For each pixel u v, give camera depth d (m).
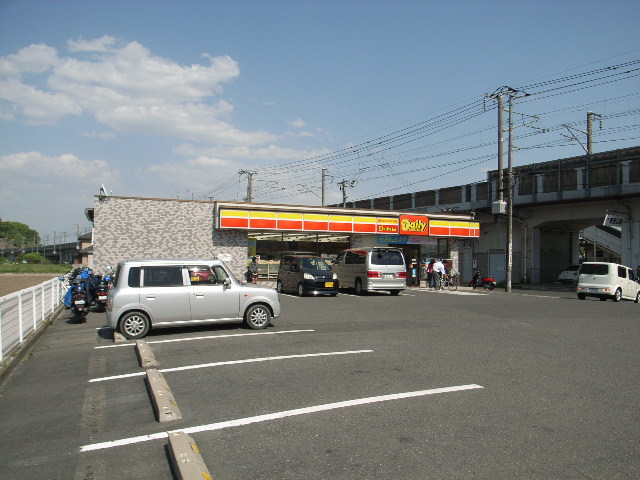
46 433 4.97
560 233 38.66
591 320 13.49
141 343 9.09
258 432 4.88
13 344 8.88
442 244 29.45
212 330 11.13
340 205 53.00
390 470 4.04
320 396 6.04
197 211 22.08
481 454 4.37
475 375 7.10
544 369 7.52
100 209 20.50
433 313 14.54
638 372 7.41
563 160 33.03
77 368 7.72
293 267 20.84
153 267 10.55
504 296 22.09
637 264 29.42
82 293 12.95
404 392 6.21
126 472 4.09
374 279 20.53
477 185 38.97
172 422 5.20
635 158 28.72
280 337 10.12
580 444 4.62
